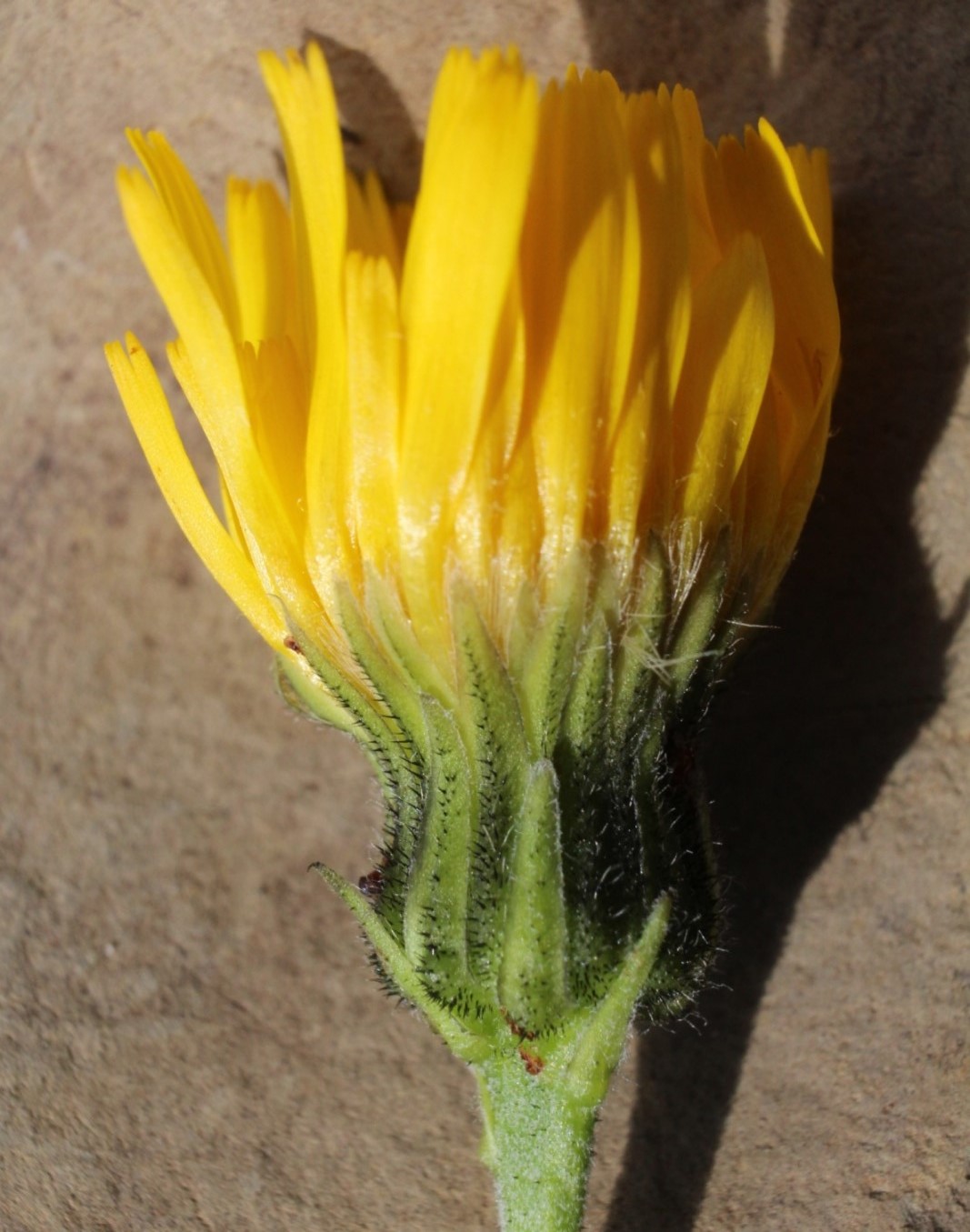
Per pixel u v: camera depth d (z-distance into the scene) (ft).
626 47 0.18
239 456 0.15
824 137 0.18
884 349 0.19
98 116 0.19
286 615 0.15
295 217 0.15
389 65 0.19
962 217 0.18
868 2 0.18
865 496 0.19
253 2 0.19
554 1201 0.15
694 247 0.15
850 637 0.19
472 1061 0.15
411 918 0.15
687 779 0.16
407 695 0.15
